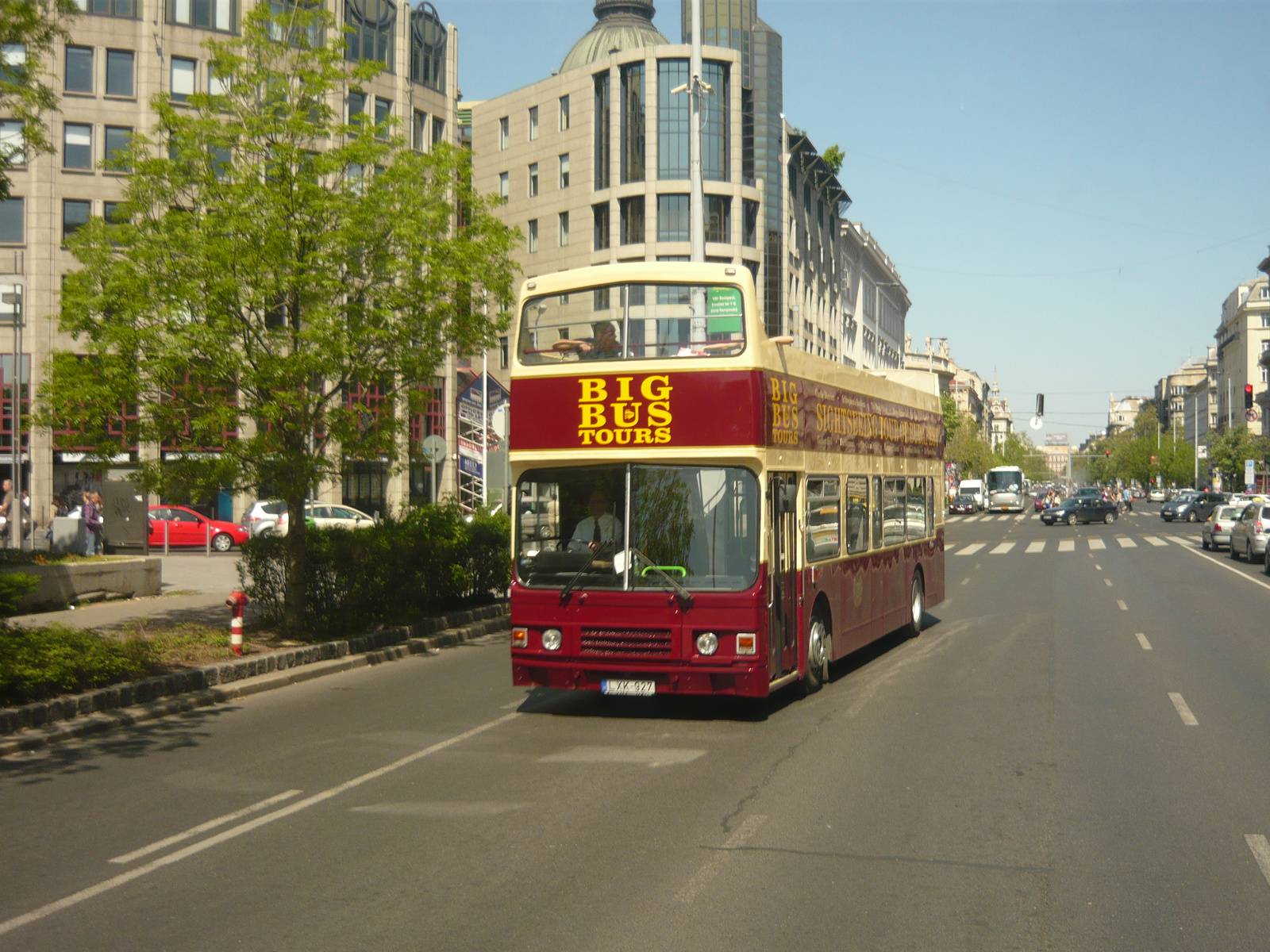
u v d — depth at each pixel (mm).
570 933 5258
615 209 60844
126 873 6246
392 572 17031
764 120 62031
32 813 7570
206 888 5977
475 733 10219
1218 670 13625
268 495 15242
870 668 14102
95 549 27938
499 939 5195
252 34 14836
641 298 10750
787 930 5301
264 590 15922
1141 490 167000
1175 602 22156
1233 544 35781
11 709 10117
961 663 14367
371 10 51469
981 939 5203
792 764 8828
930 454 18469
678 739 9852
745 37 61969
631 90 60719
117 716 10766
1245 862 6355
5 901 5805
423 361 15102
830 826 7086
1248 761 8875
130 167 14555
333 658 14633
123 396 13570
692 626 10312
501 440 27156
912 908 5598
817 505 12234
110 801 7879
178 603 19859
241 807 7684
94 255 13914
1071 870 6207
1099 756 9062
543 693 12445
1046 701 11578
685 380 10531
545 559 10805
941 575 19125
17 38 11633
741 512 10406
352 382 15047
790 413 11359
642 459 10578
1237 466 89812
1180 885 5953
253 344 14445
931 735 9930
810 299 73375
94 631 15547
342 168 14898
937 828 7027
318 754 9367
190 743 9898
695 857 6449
